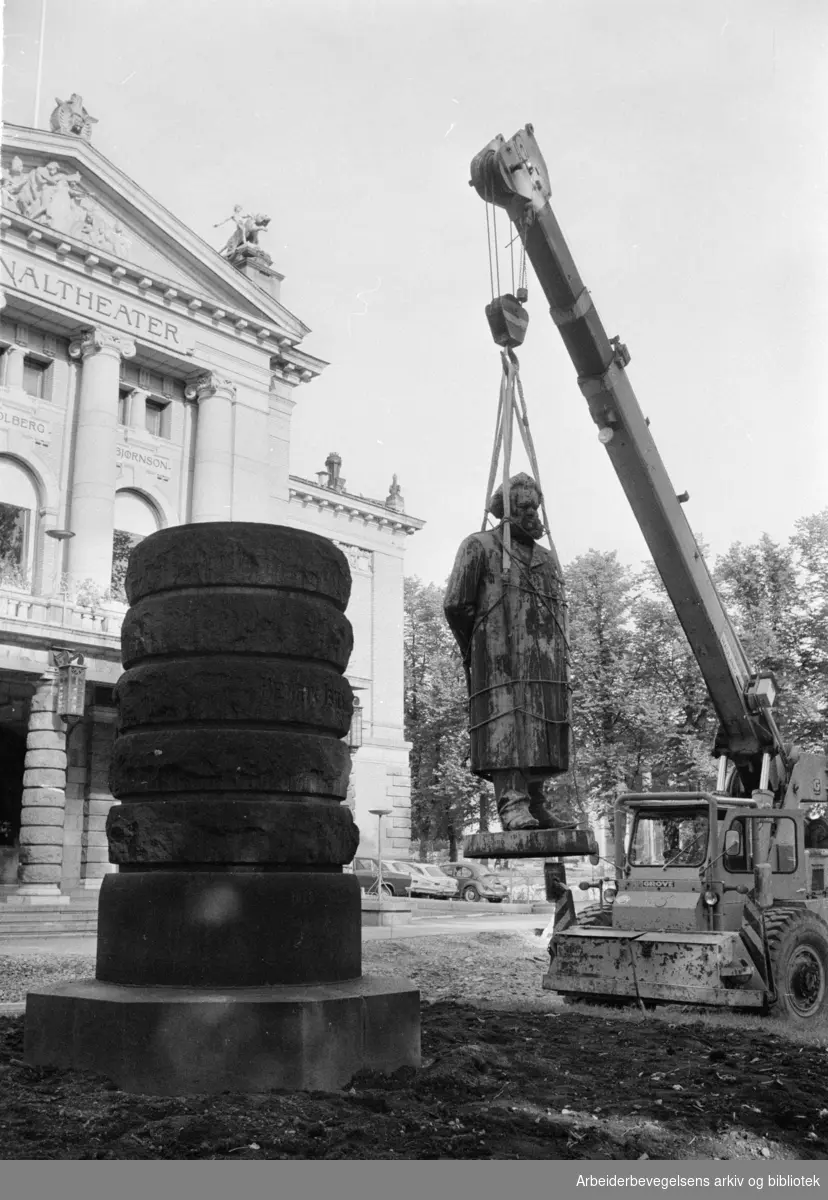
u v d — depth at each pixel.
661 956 11.74
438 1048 7.86
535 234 12.01
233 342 40.00
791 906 12.66
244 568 6.89
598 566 43.16
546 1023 10.37
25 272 34.06
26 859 26.81
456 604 7.40
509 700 7.20
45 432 35.06
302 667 6.94
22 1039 7.77
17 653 27.00
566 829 6.95
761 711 14.84
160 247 38.09
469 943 20.88
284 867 6.66
